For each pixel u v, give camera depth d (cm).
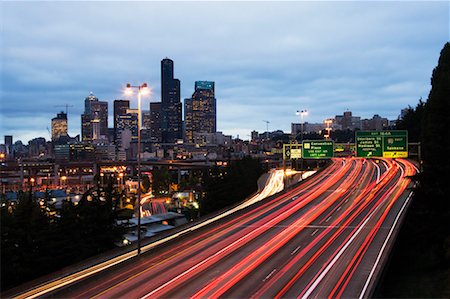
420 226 4406
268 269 3256
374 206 5806
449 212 4094
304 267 3272
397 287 3425
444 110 4278
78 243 5491
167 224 8781
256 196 8725
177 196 15075
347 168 10838
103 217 5966
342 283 2892
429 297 3072
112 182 6694
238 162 12312
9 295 3312
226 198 10244
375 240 4016
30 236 5003
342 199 6575
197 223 5838
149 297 2756
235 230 4831
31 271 4809
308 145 7519
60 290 2847
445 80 4459
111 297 2780
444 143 4244
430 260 3978
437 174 4259
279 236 4391
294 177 11312
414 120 10688
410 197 6225
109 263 4188
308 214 5569
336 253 3634
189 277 3145
